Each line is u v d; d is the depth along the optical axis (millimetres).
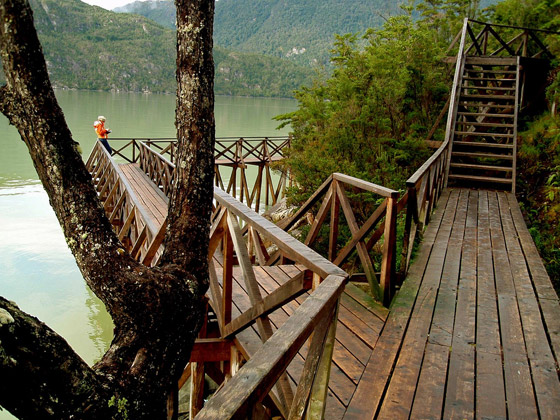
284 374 2598
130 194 6629
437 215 6695
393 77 9898
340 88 10328
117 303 1429
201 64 1706
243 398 1180
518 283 4359
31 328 1064
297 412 1751
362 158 9219
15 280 11375
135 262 1509
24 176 22703
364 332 3357
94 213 1441
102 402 1198
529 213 7902
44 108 1319
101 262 1423
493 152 9961
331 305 1883
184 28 1703
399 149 9211
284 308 3750
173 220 1734
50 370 1082
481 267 4742
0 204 17891
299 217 5250
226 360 3471
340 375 2803
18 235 14617
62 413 1106
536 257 5090
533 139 9422
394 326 3455
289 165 10250
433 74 10688
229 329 3324
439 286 4238
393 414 2441
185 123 1722
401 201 4141
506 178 8945
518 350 3166
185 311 1539
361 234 4039
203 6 1699
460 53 10172
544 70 10938
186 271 1638
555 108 10039
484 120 11109
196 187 1726
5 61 1271
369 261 3996
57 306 10242
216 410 1130
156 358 1441
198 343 3416
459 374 2854
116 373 1362
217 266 5012
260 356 1372
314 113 11992
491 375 2855
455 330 3424
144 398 1367
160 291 1477
